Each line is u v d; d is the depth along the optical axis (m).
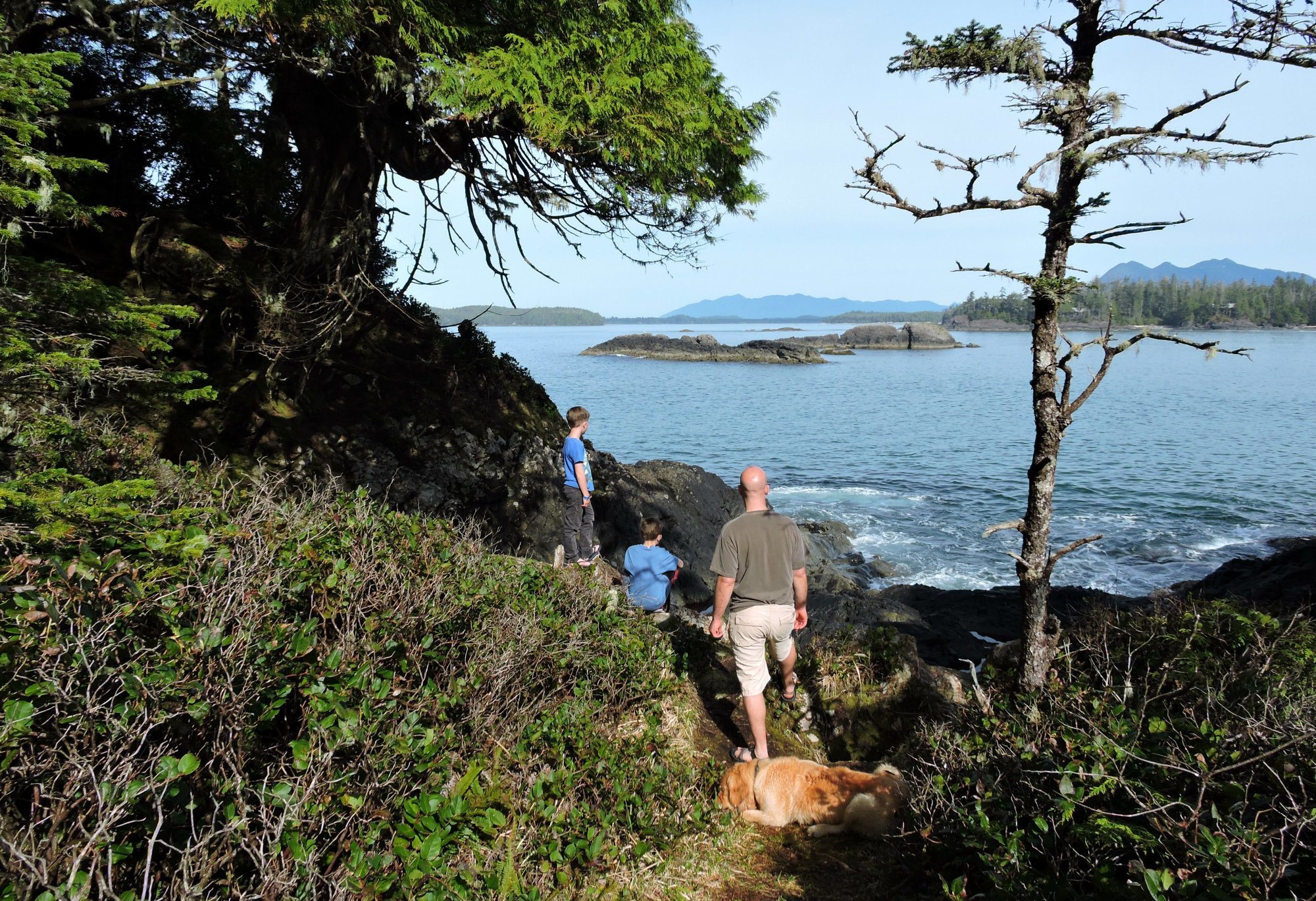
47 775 2.15
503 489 13.91
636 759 4.28
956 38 4.68
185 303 11.02
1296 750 2.88
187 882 2.09
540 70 8.60
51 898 1.77
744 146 11.12
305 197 12.77
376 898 2.51
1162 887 2.34
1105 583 17.58
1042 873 2.76
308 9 8.12
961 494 27.27
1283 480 28.56
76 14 8.31
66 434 4.18
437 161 13.41
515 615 4.67
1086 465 32.06
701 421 47.06
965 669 11.07
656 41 9.69
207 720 2.55
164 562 3.05
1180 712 4.10
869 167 4.52
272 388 11.57
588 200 11.24
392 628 3.70
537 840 3.28
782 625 4.69
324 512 4.40
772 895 3.52
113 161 11.67
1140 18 4.25
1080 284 4.20
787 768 4.33
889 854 3.81
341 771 2.84
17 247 4.49
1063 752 3.28
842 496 27.00
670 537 16.12
